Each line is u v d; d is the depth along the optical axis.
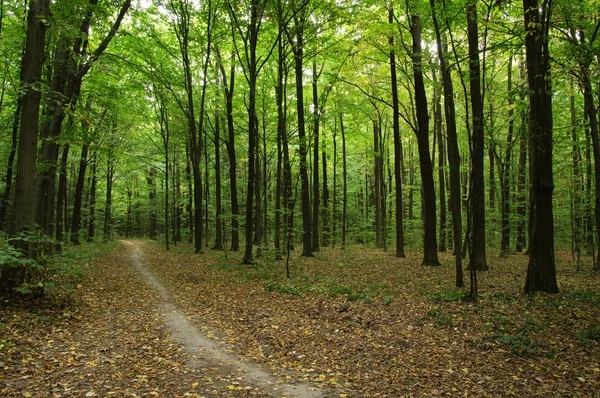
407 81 20.88
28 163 8.23
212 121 27.92
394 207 37.75
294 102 24.03
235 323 8.34
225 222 33.66
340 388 5.15
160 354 6.30
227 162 35.00
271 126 25.64
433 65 12.11
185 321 8.37
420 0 12.43
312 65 22.64
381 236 28.89
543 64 9.08
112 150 20.66
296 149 17.25
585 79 10.09
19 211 8.16
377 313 8.61
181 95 24.56
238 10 16.09
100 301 9.55
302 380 5.41
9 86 15.85
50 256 8.80
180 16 20.47
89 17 10.81
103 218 39.44
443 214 23.06
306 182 20.48
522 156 20.41
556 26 10.55
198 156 22.80
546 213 9.50
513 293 9.74
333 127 27.31
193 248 26.56
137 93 21.97
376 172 29.06
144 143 31.44
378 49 17.12
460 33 16.59
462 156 25.17
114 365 5.69
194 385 5.14
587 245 19.23
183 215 39.47
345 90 21.89
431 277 12.91
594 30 11.81
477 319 7.64
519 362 5.74
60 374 5.17
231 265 16.83
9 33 12.57
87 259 12.52
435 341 6.79
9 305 7.54
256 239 23.62
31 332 6.48
